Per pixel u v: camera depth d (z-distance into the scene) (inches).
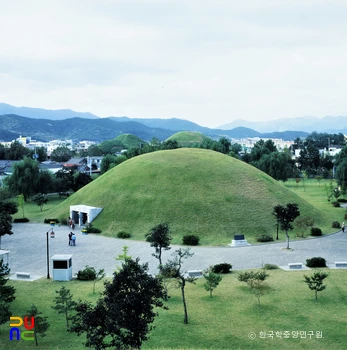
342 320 1227.2
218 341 1097.4
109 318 797.9
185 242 2330.2
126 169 3309.5
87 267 1745.8
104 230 2684.5
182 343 1085.8
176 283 1546.5
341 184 4411.9
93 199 3085.6
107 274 1777.8
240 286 1561.3
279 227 2625.5
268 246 2281.0
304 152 7234.3
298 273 1724.9
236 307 1344.7
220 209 2716.5
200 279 1680.6
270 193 3014.3
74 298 1440.7
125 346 831.7
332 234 2568.9
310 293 1462.8
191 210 2701.8
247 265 1888.5
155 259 2023.9
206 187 2923.2
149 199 2849.4
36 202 3900.1
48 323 1170.6
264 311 1305.4
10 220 2401.6
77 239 2504.9
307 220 2475.4
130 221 2711.6
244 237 2469.2
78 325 837.2
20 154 7332.7
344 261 1930.4
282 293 1467.8
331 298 1412.4
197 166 3174.2
